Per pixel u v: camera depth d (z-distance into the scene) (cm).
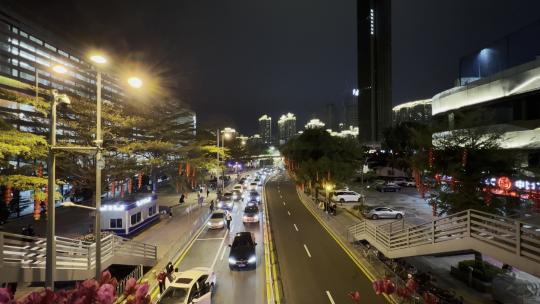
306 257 2345
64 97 1262
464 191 1811
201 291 1577
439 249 1623
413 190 5928
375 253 2352
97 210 1465
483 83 3077
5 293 400
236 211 4209
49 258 1193
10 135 1430
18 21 3189
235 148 8962
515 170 1852
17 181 1464
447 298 1530
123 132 2906
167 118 3716
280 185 7488
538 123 2534
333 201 4691
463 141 1852
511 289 1547
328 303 1625
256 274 2014
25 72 3231
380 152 7669
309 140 5056
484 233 1456
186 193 5159
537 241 1098
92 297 417
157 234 3009
